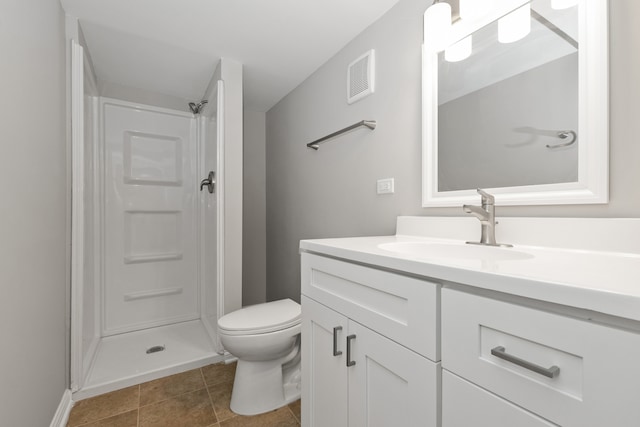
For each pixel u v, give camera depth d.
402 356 0.69
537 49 0.95
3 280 0.85
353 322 0.85
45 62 1.20
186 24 1.62
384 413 0.75
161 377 1.73
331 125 1.95
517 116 1.00
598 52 0.81
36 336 1.08
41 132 1.15
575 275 0.50
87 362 1.73
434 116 1.27
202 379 1.72
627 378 0.38
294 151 2.42
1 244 0.84
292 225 2.45
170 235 2.54
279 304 1.74
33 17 1.08
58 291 1.36
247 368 1.45
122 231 2.35
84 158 1.71
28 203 1.02
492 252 0.93
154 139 2.47
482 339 0.55
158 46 1.82
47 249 1.21
